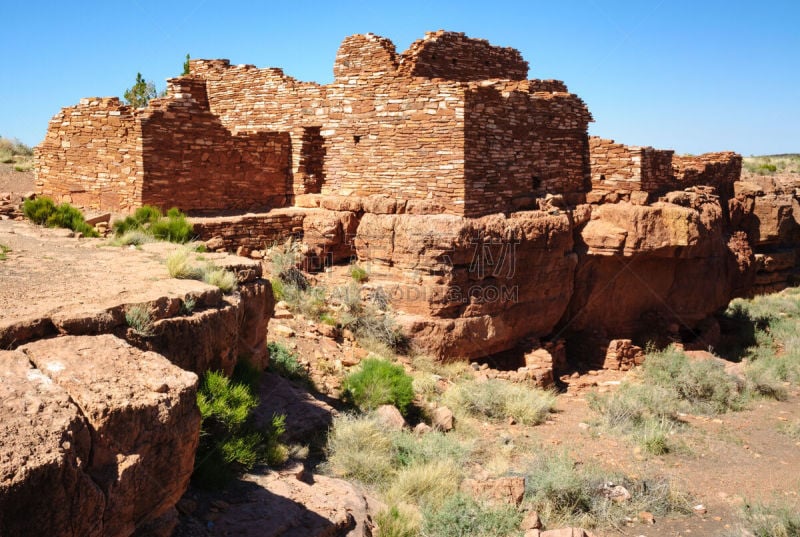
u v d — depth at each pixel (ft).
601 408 44.98
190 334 23.41
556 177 58.29
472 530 25.30
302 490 23.93
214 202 54.29
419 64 53.57
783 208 94.38
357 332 47.34
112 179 51.19
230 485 22.81
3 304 20.27
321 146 57.52
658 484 32.04
